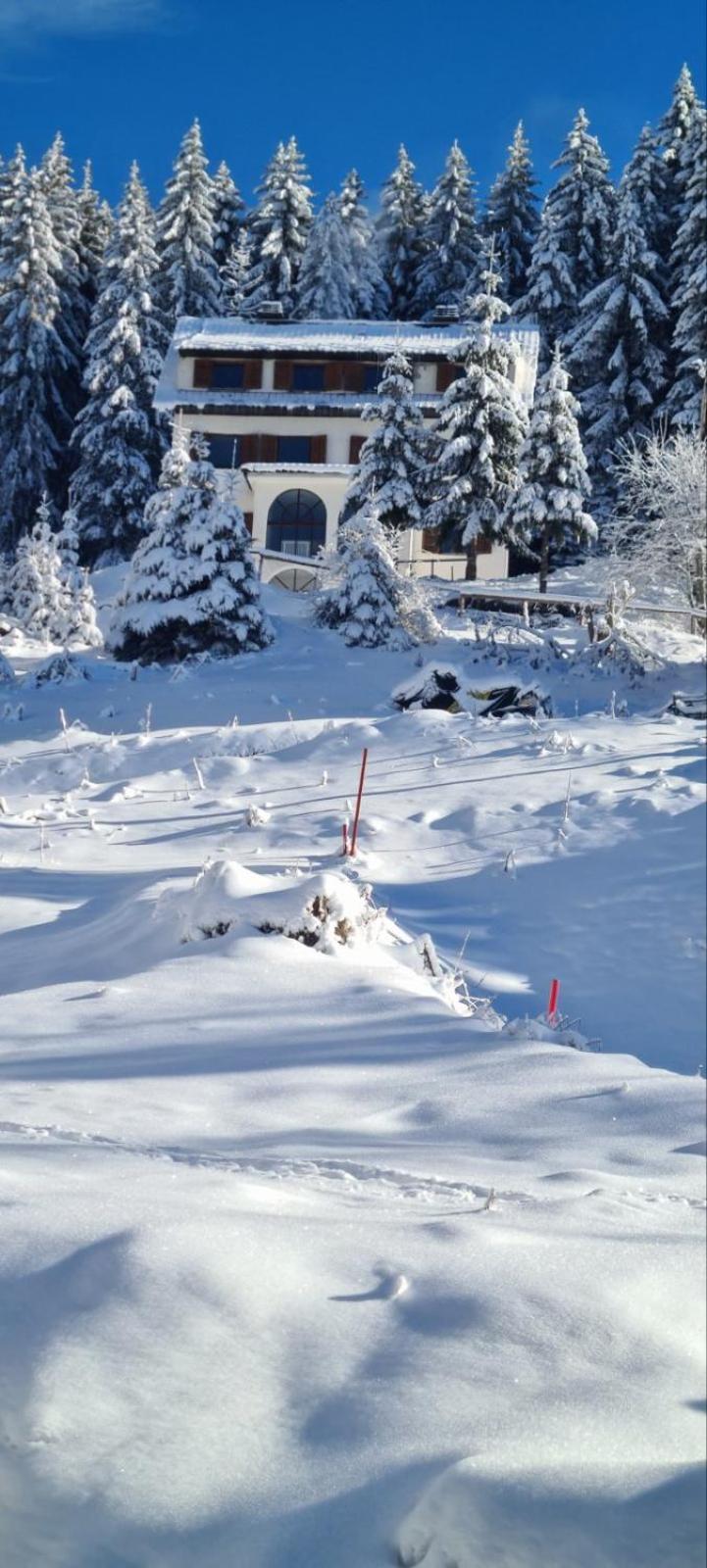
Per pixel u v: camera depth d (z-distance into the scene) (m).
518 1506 1.45
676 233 56.97
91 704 21.11
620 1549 1.40
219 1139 3.69
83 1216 2.24
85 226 68.62
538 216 66.62
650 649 24.69
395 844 13.12
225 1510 1.53
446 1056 5.21
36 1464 1.60
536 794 14.45
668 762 15.57
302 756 16.80
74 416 63.31
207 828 13.91
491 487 39.09
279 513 45.19
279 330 50.28
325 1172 3.12
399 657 24.03
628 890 11.41
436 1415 1.64
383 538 26.56
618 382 50.59
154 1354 1.77
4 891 11.45
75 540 35.00
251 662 24.03
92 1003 6.33
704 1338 1.89
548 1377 1.73
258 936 7.59
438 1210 2.70
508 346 40.06
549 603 30.23
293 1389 1.72
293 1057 5.16
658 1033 8.80
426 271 64.69
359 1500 1.52
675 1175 3.47
